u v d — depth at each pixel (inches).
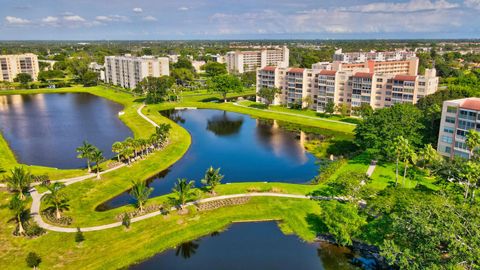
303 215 3284.9
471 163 3201.3
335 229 2819.9
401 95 6584.6
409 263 2122.3
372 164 4500.5
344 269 2645.2
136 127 6565.0
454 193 3090.6
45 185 3759.8
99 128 6614.2
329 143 5659.5
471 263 1935.3
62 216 3235.7
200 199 3548.2
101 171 4286.4
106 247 2812.5
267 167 4658.0
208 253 2819.9
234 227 3166.8
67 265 2598.4
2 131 6412.4
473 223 2092.8
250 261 2731.3
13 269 2536.9
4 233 2965.1
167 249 2856.8
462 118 4232.3
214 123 7155.5
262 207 3420.3
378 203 2817.4
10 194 3641.7
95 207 3528.5
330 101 7470.5
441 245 2237.9
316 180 4092.0
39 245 2807.6
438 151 4552.2
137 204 3464.6
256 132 6437.0
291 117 7362.2
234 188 3774.6
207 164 4785.9
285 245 2923.2
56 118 7455.7
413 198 2659.9
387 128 4552.2
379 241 2637.8
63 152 5231.3
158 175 4394.7
